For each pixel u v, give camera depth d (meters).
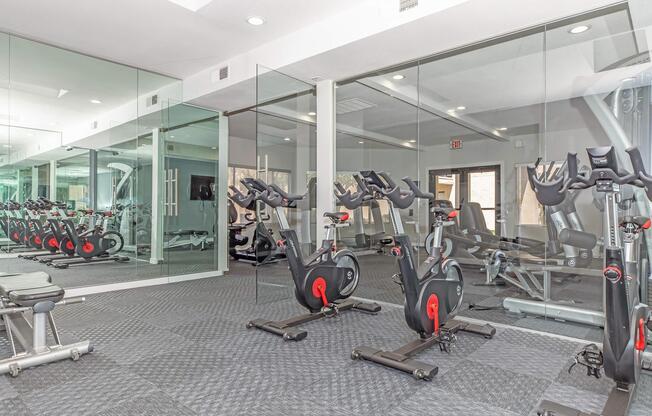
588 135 3.21
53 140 4.54
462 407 2.07
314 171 4.68
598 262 3.25
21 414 1.98
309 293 3.40
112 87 4.97
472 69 3.74
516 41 3.49
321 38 3.83
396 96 4.23
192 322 3.55
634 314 2.02
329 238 3.63
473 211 3.81
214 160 6.16
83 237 4.77
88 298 4.50
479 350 2.86
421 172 4.08
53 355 2.60
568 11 3.05
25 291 2.60
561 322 3.38
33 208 4.39
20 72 4.27
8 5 3.49
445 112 3.92
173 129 5.64
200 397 2.16
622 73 3.06
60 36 4.16
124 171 5.14
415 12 3.18
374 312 3.78
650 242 2.84
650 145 2.95
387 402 2.12
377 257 4.37
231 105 5.80
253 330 3.31
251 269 6.71
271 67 4.30
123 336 3.15
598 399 2.15
